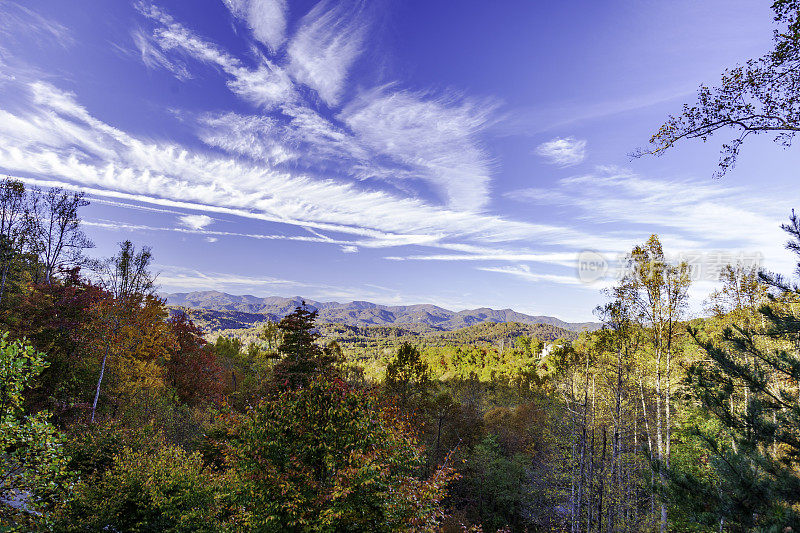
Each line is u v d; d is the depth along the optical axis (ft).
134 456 40.50
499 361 267.59
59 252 85.56
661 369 55.11
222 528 35.14
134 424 60.59
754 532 19.98
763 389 23.68
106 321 67.51
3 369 22.24
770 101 23.13
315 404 33.27
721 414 25.22
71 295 70.28
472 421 116.37
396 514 28.07
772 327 25.45
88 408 58.90
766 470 21.93
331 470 30.32
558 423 80.12
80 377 64.23
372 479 27.99
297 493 28.32
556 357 108.78
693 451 52.21
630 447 63.26
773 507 20.27
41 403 57.47
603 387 65.21
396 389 94.07
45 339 63.10
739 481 21.97
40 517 23.21
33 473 22.54
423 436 87.56
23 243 79.77
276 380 68.03
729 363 25.31
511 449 114.73
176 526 35.55
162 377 83.76
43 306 66.64
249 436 31.83
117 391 68.23
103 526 34.96
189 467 40.37
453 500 91.86
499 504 96.07
